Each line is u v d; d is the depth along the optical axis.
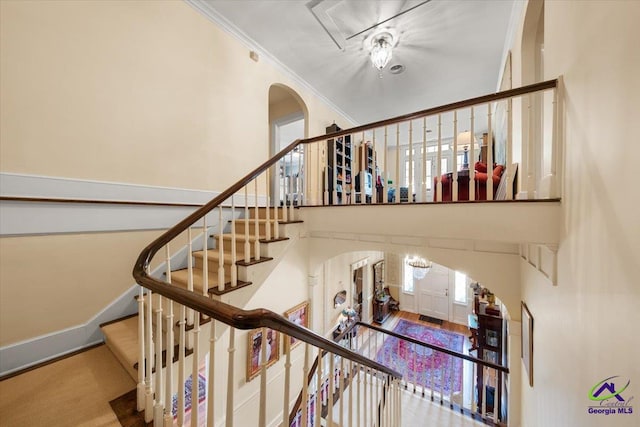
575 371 1.20
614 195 0.90
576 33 1.23
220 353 2.45
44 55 1.74
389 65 3.69
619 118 0.87
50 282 1.72
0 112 1.57
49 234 1.72
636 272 0.77
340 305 4.88
